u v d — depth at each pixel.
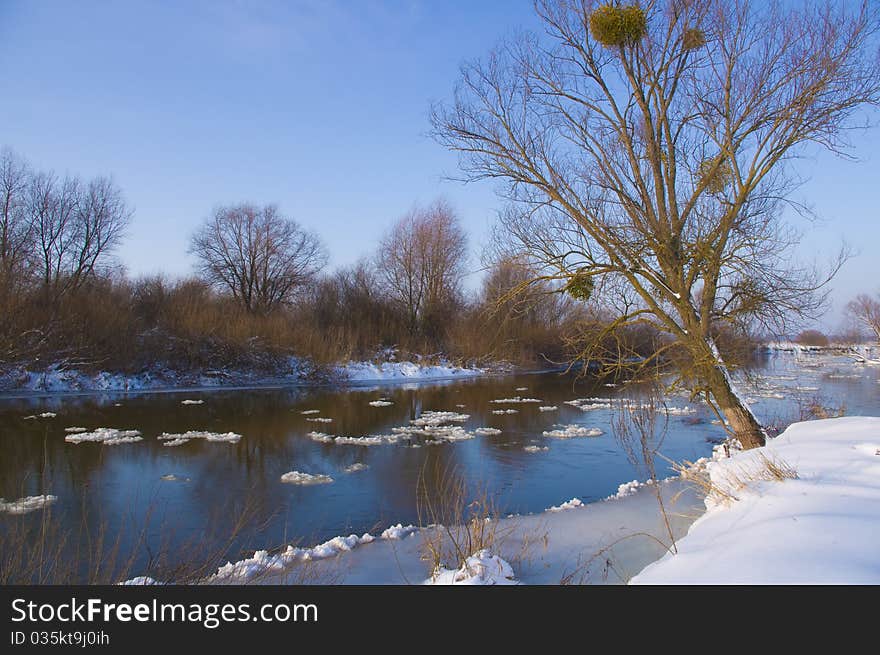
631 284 9.89
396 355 36.41
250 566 6.08
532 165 9.98
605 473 11.24
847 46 8.22
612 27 8.73
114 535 7.66
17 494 9.62
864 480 4.97
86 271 32.81
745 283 9.24
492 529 6.72
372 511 8.93
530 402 22.45
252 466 11.76
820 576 3.18
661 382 10.30
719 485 5.78
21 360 22.73
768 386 24.78
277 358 29.38
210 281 43.06
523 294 10.91
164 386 26.00
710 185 9.53
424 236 39.97
